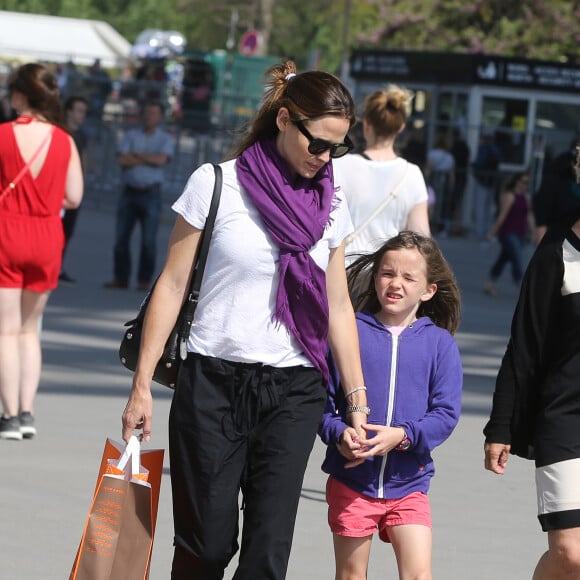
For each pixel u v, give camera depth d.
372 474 12.92
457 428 25.30
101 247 56.19
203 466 11.90
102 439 22.36
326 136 11.66
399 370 13.23
